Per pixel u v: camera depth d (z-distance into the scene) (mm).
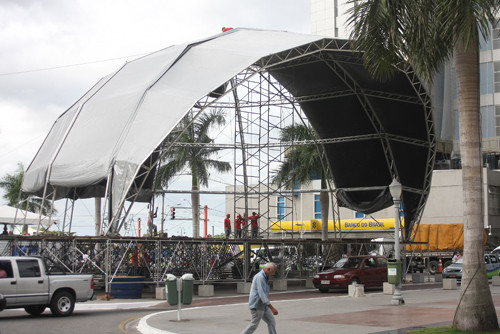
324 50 30031
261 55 28547
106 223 26125
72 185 27453
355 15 13734
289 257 31125
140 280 24031
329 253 33188
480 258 11789
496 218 54281
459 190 53750
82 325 14992
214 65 28750
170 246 26047
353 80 34312
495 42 61531
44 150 31828
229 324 14250
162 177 41219
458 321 11750
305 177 41062
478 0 11812
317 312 16906
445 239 43094
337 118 38000
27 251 23156
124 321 16047
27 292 16375
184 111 25891
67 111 33781
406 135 36750
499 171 55625
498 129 60562
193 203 43156
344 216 58562
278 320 14859
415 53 13664
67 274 17562
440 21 12688
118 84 31484
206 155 42844
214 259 27984
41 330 13875
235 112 37562
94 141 27938
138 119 26938
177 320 15211
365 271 26781
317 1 81125
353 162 39500
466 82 12211
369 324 13750
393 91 33844
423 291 26250
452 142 62062
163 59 31719
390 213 54938
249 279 30344
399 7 13000
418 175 37906
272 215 62031
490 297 11742
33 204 55812
